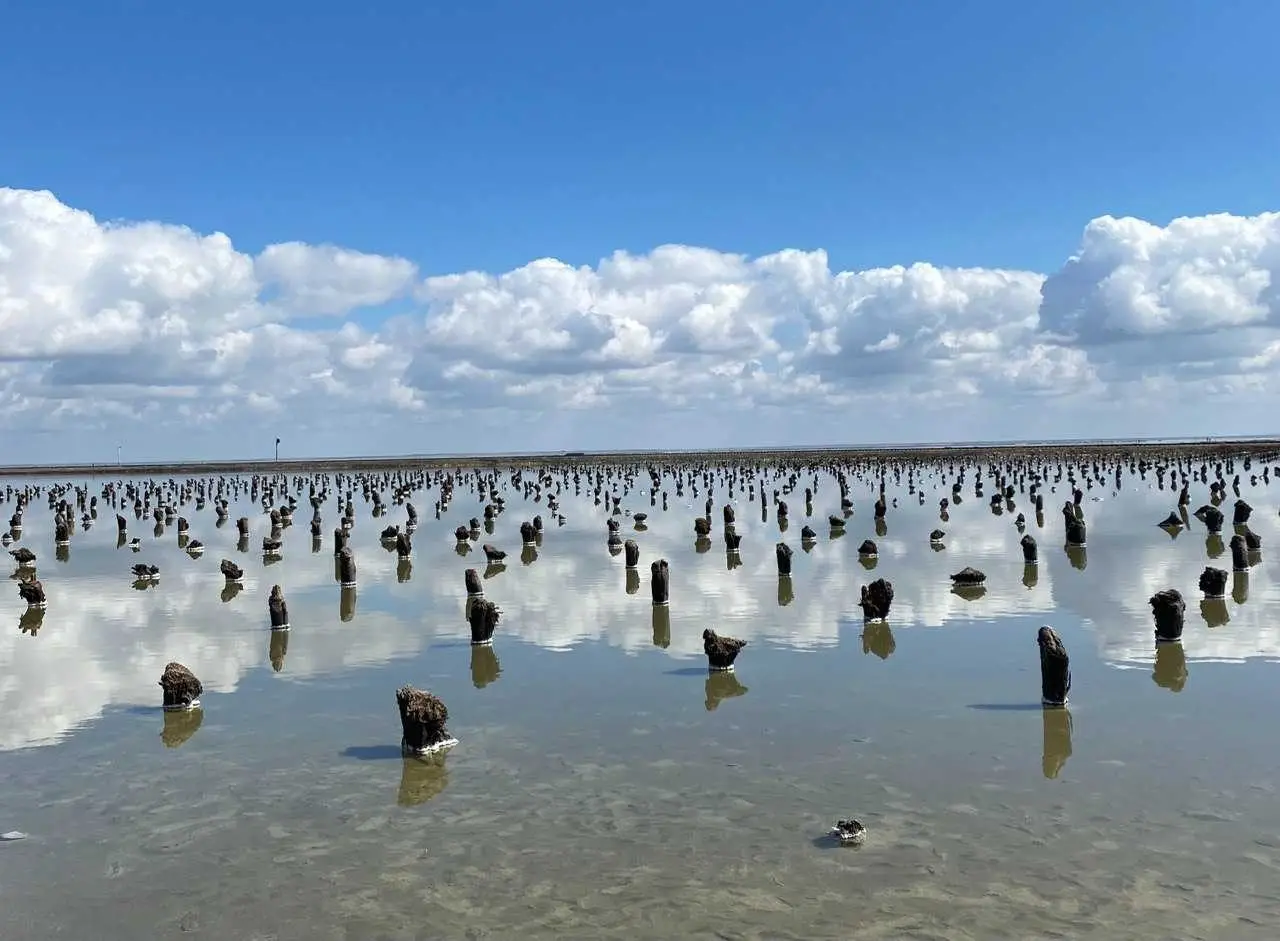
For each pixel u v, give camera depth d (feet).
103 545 184.85
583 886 38.11
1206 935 33.35
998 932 33.86
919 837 41.65
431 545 171.42
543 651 80.18
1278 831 41.34
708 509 201.16
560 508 254.68
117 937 35.55
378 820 45.19
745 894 37.06
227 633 90.94
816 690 65.67
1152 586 105.50
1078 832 41.70
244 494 379.35
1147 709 59.41
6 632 93.76
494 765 52.39
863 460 481.87
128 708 65.57
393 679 72.02
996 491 274.57
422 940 34.65
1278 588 102.58
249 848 42.57
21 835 44.55
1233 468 321.52
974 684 66.18
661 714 61.00
